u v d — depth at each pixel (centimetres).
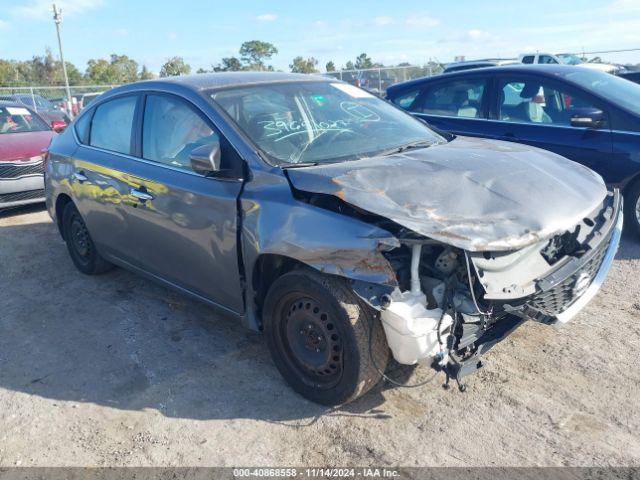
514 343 378
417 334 275
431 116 683
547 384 333
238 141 348
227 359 383
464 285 279
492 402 321
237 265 340
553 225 288
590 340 377
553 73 599
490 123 630
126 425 321
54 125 927
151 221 402
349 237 282
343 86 452
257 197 326
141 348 404
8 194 754
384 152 365
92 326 442
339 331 296
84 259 536
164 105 407
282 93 404
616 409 308
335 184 298
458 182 307
